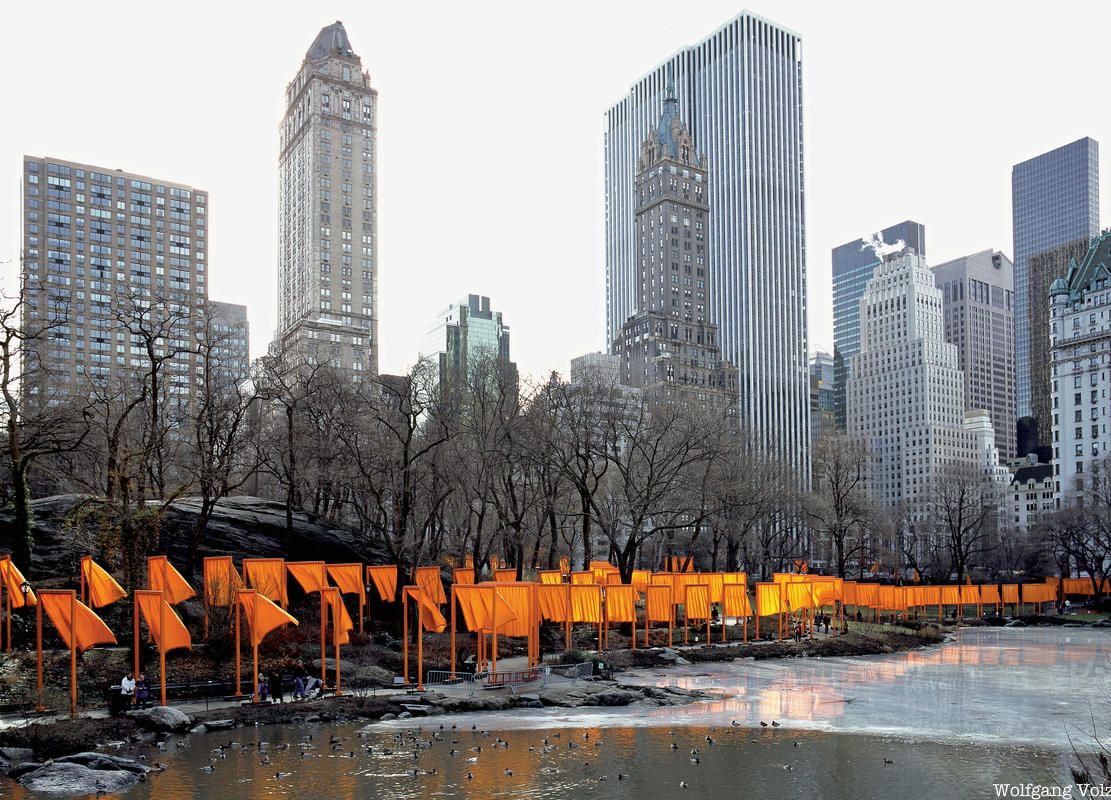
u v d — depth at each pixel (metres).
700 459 86.06
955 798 32.84
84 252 197.38
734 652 70.12
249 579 56.31
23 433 63.50
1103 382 182.88
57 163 196.12
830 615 97.94
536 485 89.00
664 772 35.88
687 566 98.31
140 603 44.78
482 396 83.12
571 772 35.72
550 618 59.69
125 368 82.25
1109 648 82.75
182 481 79.62
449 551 97.44
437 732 42.38
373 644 59.62
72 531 60.41
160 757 37.38
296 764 36.41
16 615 53.16
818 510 117.69
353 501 86.62
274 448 78.31
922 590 106.44
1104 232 193.62
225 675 49.62
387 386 79.19
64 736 38.06
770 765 37.03
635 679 58.84
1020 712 48.50
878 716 47.16
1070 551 129.38
